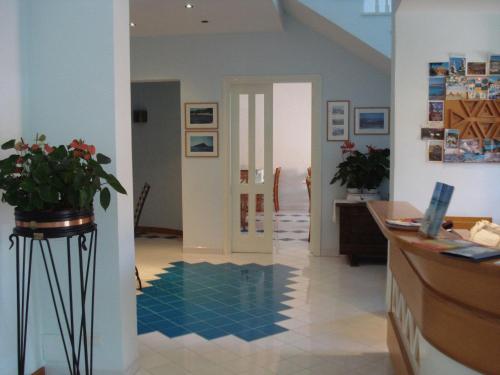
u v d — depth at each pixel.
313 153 6.77
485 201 4.18
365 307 4.69
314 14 5.86
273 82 6.77
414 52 4.16
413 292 2.59
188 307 4.74
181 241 7.98
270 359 3.58
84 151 2.67
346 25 5.68
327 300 4.91
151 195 8.80
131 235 3.36
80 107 3.15
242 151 7.54
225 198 6.92
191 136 6.92
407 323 3.04
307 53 6.66
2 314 2.97
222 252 6.99
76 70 3.14
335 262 6.48
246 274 5.92
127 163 3.29
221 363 3.53
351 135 6.68
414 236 2.31
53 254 3.22
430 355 2.34
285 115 11.35
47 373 3.30
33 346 3.21
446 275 2.07
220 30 6.59
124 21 3.27
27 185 2.50
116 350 3.22
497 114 4.13
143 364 3.52
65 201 2.67
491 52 4.11
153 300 4.96
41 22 3.16
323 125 6.71
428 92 4.16
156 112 8.60
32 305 3.21
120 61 3.19
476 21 4.10
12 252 3.05
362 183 6.39
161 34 6.77
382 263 6.40
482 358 1.98
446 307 2.12
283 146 11.42
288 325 4.24
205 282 5.59
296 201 11.49
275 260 6.62
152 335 4.05
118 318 3.20
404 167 4.23
